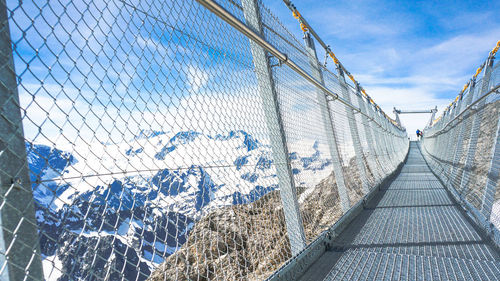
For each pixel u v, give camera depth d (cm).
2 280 51
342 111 407
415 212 343
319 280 167
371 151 612
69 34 68
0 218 51
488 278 157
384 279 163
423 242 231
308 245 192
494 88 269
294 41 260
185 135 101
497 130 263
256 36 142
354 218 324
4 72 54
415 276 164
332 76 398
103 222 66
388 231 267
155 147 86
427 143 1689
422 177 760
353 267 183
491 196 246
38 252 54
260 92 177
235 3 169
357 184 425
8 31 56
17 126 55
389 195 481
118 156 74
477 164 327
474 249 210
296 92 237
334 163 314
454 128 587
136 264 71
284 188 178
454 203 385
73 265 58
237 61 155
